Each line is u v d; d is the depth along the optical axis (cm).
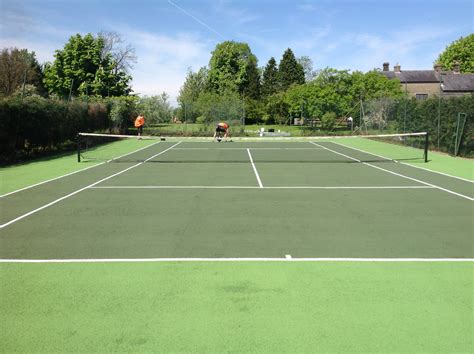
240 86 7538
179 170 1645
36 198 1094
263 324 429
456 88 5944
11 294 505
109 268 591
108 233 771
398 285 530
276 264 607
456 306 470
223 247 688
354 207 988
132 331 416
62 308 467
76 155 2202
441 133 2214
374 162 1909
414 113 2538
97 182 1352
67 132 2447
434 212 936
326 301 482
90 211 947
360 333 412
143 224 834
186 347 387
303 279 550
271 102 5753
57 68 5288
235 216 901
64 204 1021
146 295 499
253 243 710
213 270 582
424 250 673
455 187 1255
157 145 2884
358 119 3697
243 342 395
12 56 4512
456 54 6938
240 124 3672
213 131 3666
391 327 423
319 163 1886
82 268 591
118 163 1875
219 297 493
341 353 377
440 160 1938
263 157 2158
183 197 1109
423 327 423
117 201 1057
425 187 1257
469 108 1964
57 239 736
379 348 385
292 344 392
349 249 678
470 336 406
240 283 536
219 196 1123
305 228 805
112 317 445
